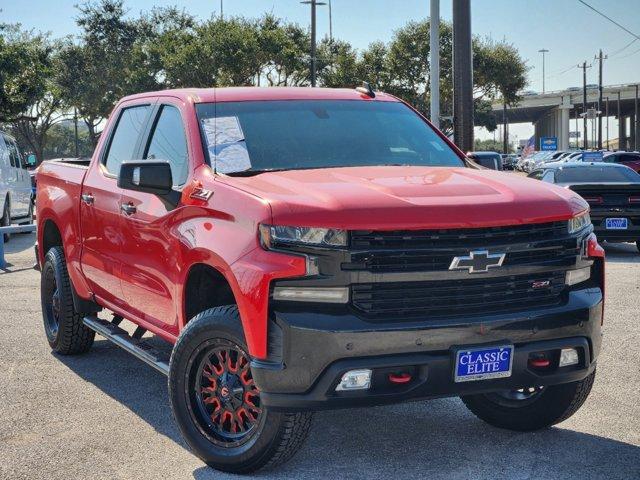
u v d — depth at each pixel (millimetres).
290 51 50500
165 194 4758
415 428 4953
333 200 3893
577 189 13117
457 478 4160
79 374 6277
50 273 6836
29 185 20062
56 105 55062
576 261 4172
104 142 6137
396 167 4816
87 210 5957
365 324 3750
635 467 4281
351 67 56594
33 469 4359
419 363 3809
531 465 4324
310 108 5316
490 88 61406
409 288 3854
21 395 5727
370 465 4355
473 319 3887
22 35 49312
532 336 4016
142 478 4223
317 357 3734
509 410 4836
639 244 13875
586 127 85312
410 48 56062
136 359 6742
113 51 54094
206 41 50125
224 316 4098
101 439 4824
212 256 4156
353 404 3803
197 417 4320
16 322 8195
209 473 4270
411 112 5715
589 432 4844
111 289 5727
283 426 3980
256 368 3844
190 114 5039
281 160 4805
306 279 3775
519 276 4047
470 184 4273
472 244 3902
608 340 7164
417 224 3809
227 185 4328
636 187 12984
